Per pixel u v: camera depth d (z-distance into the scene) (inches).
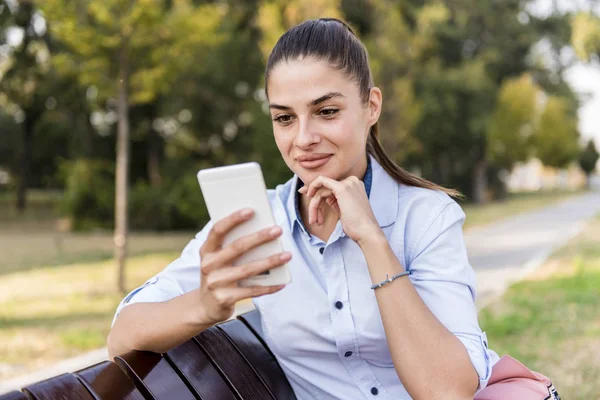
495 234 614.5
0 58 803.4
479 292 306.8
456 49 1226.6
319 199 61.8
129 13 309.3
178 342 57.6
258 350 74.7
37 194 1686.8
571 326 225.9
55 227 828.0
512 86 1256.2
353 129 61.6
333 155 61.5
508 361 67.6
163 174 872.9
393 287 57.3
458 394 55.7
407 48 605.0
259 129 757.9
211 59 792.3
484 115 1222.9
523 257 435.2
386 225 66.8
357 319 65.8
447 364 55.7
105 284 357.1
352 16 746.8
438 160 1334.9
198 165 877.8
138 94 329.4
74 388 50.4
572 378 169.5
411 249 66.3
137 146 994.7
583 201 1421.0
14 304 301.4
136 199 770.2
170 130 914.1
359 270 65.9
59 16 301.1
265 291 51.7
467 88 1138.7
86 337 233.0
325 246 66.5
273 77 61.5
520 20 1326.3
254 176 50.2
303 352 69.6
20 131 1334.9
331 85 59.8
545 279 330.0
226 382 66.9
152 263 448.8
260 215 50.8
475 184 1402.6
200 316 54.3
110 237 685.9
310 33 60.8
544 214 922.7
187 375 62.4
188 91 835.4
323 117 61.0
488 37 1293.1
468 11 1229.1
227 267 51.1
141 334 57.7
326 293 67.3
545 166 1631.4
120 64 317.1
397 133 586.6
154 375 58.3
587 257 415.5
